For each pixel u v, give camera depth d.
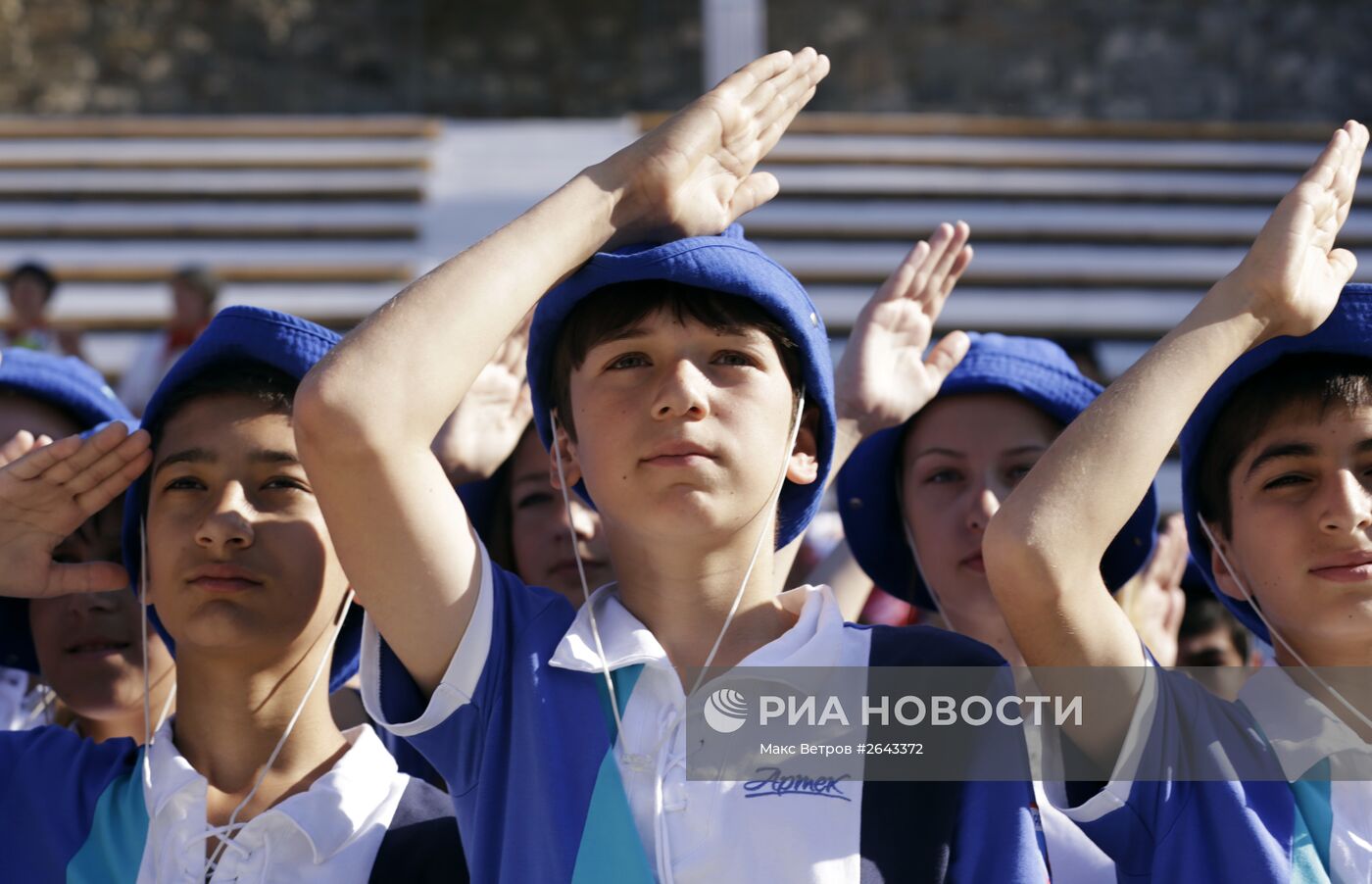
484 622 2.05
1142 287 10.54
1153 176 12.38
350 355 1.99
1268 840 2.04
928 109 14.57
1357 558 2.14
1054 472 2.04
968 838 1.97
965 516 2.76
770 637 2.13
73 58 14.33
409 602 2.00
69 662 2.62
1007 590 2.02
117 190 11.76
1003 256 10.96
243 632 2.18
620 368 2.10
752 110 2.28
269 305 10.07
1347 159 2.25
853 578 3.16
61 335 8.82
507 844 1.97
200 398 2.29
